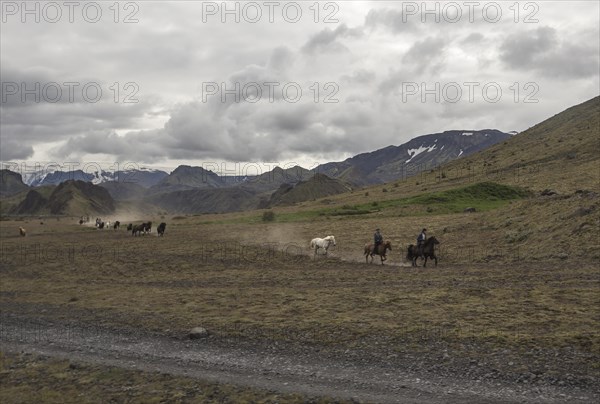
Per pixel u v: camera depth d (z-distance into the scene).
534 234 40.44
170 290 29.88
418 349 16.20
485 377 13.55
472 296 23.56
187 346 17.91
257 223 86.88
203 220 115.00
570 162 116.56
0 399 13.44
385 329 18.55
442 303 22.39
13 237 84.88
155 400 12.80
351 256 44.41
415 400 12.23
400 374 14.14
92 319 22.83
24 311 25.44
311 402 12.29
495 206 79.06
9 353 17.95
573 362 14.17
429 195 94.25
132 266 42.38
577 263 31.30
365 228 63.59
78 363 16.22
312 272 35.59
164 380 14.38
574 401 11.84
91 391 13.70
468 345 16.22
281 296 26.28
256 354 16.62
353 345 16.98
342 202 135.38
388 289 26.84
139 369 15.50
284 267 39.34
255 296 26.62
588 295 22.09
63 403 12.91
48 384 14.45
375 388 13.15
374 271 34.75
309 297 25.59
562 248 35.19
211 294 27.80
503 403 11.87
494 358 14.90
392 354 15.87
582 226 37.22
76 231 96.56
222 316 22.05
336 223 73.56
